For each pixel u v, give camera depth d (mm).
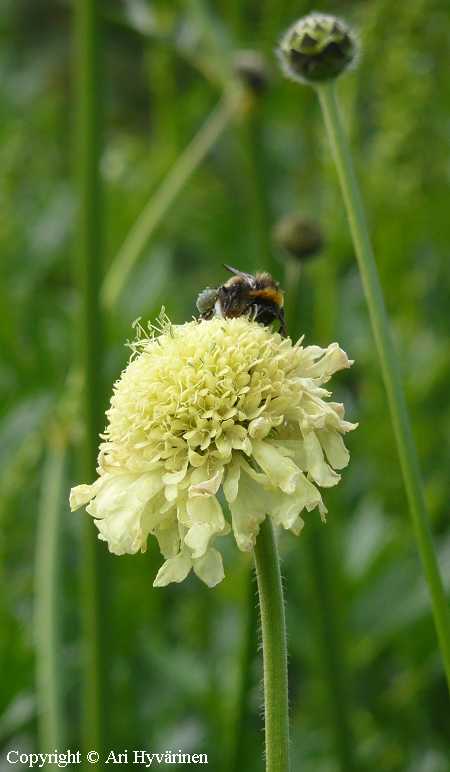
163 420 374
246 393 374
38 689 602
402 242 752
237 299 425
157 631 689
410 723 654
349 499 759
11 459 695
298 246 549
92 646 556
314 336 729
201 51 751
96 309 573
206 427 373
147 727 646
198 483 366
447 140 750
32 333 765
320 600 581
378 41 740
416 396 719
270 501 364
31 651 642
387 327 425
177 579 366
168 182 753
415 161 747
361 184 748
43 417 684
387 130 748
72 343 761
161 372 379
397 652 688
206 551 367
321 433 375
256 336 382
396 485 711
